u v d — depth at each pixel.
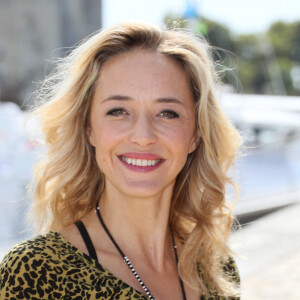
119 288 1.89
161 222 2.17
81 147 2.20
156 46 2.10
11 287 1.75
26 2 12.09
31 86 11.37
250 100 9.54
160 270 2.16
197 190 2.42
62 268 1.83
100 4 12.13
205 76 2.18
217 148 2.39
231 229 2.64
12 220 5.74
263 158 9.59
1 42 12.05
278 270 6.57
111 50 2.06
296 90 44.81
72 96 2.14
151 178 2.04
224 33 41.59
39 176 2.36
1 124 5.77
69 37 12.11
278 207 9.13
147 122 2.01
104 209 2.13
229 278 2.45
